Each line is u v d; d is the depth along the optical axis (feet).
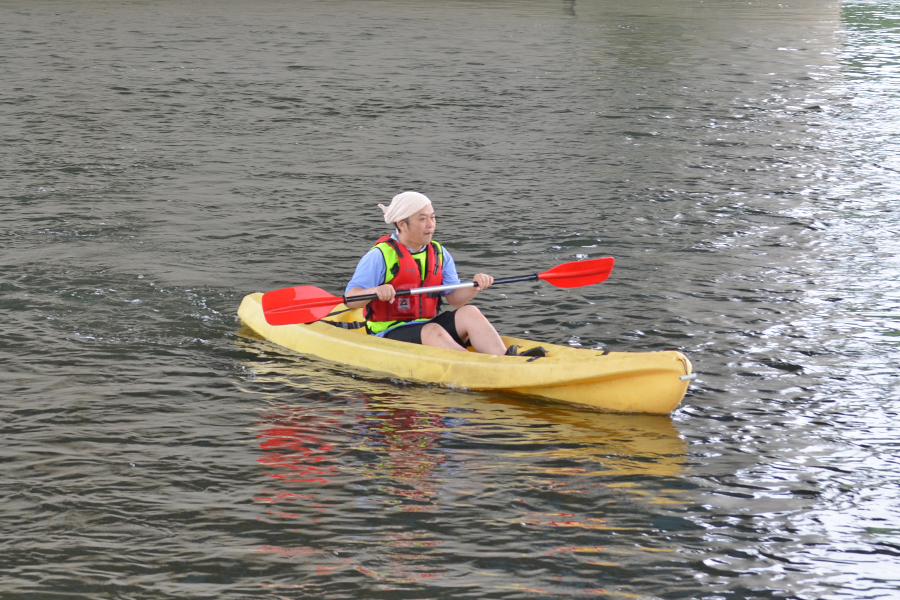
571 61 212.23
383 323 58.34
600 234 90.63
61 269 75.87
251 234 88.84
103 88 168.35
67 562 36.35
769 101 169.07
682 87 181.98
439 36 248.93
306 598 34.40
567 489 42.60
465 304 59.72
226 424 49.14
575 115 154.40
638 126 146.41
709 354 60.75
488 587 35.17
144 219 92.73
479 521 39.75
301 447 46.57
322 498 41.52
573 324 66.49
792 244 87.71
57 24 253.03
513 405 52.16
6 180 106.73
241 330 63.93
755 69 205.16
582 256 83.71
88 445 46.32
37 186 104.58
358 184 109.91
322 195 104.47
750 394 54.29
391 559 36.86
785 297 72.43
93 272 75.41
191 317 66.13
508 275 78.43
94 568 36.01
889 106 165.37
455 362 54.24
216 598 34.32
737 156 126.82
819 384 55.88
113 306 67.72
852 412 52.01
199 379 55.21
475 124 146.72
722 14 310.04
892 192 108.37
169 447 46.26
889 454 46.93
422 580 35.55
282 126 142.82
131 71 185.78
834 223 95.25
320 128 142.00
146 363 57.47
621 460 45.60
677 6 332.19
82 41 224.33
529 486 42.83
